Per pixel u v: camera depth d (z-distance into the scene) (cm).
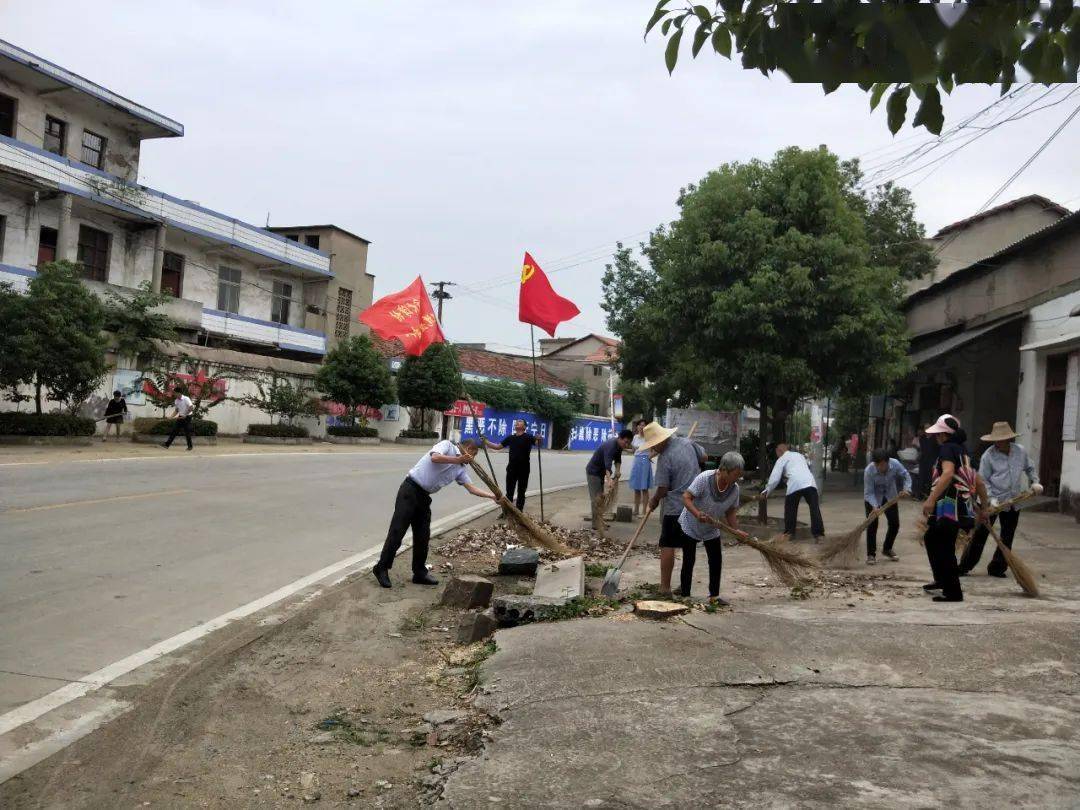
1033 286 1862
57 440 2102
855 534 896
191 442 2345
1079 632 576
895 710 438
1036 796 338
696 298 1759
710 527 736
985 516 760
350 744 424
